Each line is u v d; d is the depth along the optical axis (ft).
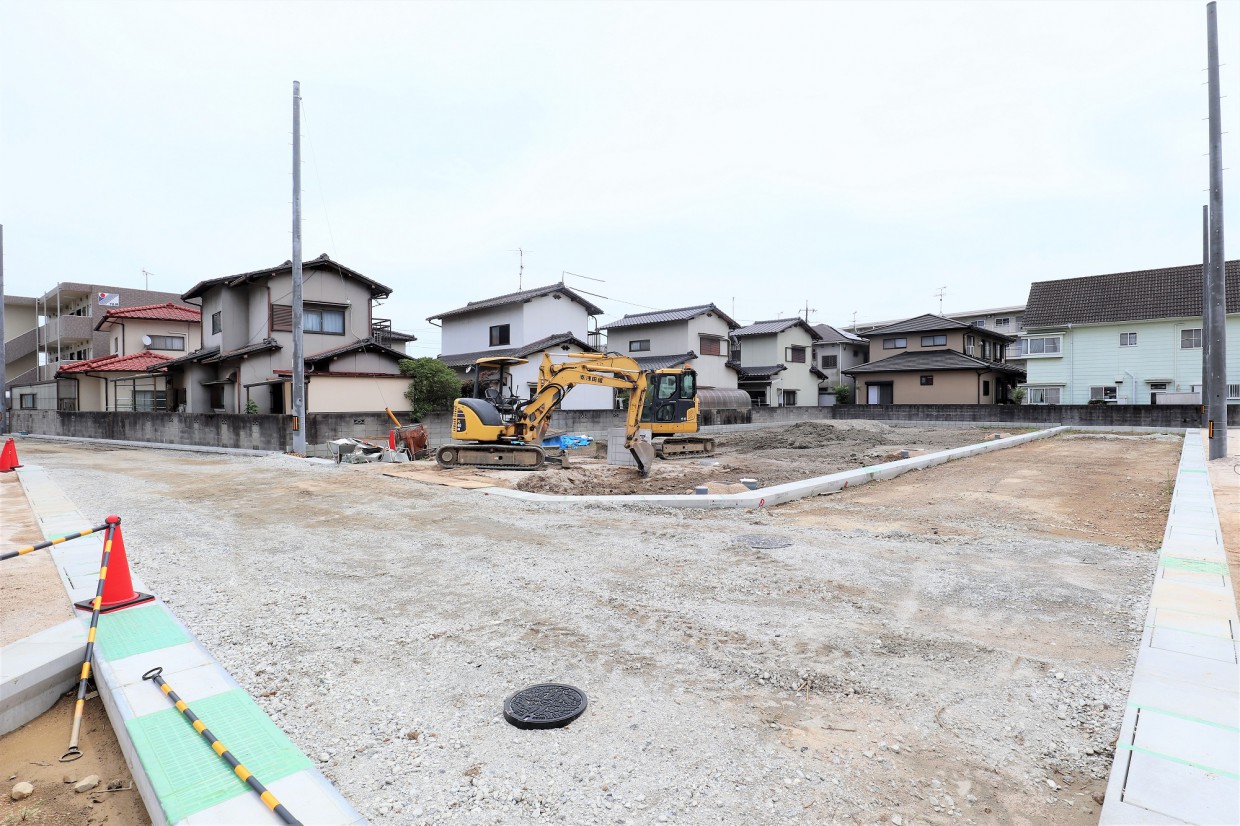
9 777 9.47
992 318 135.33
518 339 83.41
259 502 31.01
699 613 15.20
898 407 95.66
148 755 8.79
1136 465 42.78
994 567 19.11
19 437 81.66
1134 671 11.27
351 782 8.64
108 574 14.71
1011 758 9.21
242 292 70.85
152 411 74.90
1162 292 89.04
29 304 121.29
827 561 19.85
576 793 8.42
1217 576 16.79
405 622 14.69
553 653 12.94
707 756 9.29
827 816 7.93
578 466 46.39
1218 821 7.23
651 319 100.32
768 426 93.56
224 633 13.92
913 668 12.17
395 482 37.24
